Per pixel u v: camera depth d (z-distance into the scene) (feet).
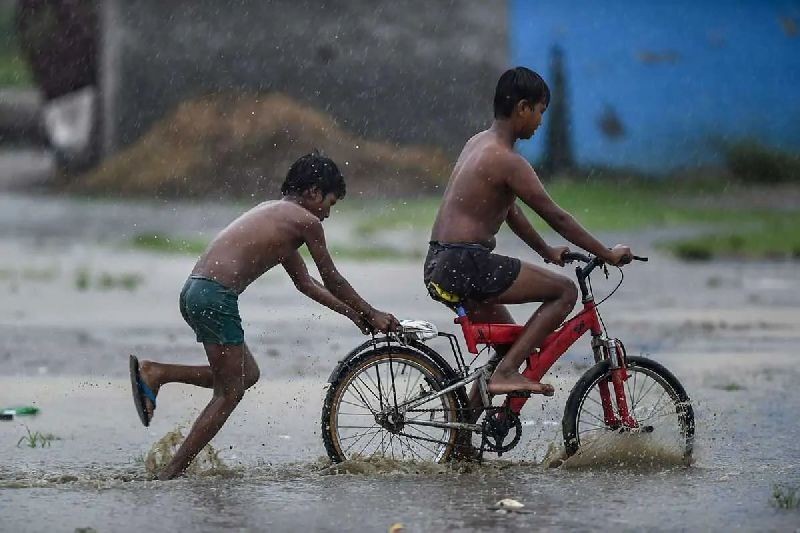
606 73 401.70
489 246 78.23
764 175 396.78
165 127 412.36
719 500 68.80
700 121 399.65
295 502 68.39
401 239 272.51
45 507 67.21
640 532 61.57
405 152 405.80
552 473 76.74
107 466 79.71
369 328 78.84
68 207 363.35
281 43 413.59
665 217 318.45
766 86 399.24
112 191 403.75
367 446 81.87
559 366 118.93
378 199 378.73
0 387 109.81
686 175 396.57
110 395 106.32
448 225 77.71
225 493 70.85
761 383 111.14
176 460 75.61
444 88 410.93
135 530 62.18
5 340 137.08
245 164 401.90
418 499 69.10
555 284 77.71
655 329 147.33
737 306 170.91
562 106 402.31
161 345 133.90
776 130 399.24
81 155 441.68
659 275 213.25
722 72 399.65
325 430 77.97
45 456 82.74
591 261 79.10
